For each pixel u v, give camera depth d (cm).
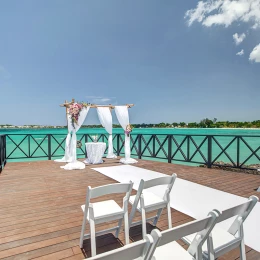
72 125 559
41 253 179
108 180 427
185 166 587
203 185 391
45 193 339
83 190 357
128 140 641
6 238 201
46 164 612
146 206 196
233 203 300
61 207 280
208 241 122
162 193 343
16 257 173
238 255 179
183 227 100
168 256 123
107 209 183
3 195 328
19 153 1270
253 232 217
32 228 222
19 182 407
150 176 462
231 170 536
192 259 121
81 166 545
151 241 82
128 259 82
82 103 585
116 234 205
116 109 639
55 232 214
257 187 381
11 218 246
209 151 558
